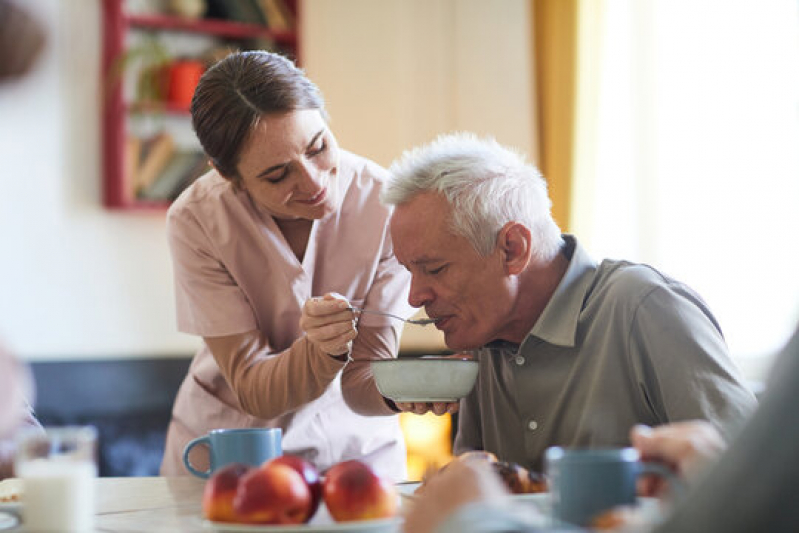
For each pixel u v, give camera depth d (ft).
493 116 13.70
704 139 12.30
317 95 5.91
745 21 12.01
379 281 6.73
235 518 3.54
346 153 6.86
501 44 13.67
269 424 6.73
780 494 2.25
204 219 6.49
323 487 3.68
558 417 5.47
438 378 5.12
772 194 11.76
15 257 11.91
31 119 11.97
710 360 4.86
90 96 12.25
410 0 13.76
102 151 12.31
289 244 6.63
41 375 11.44
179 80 12.39
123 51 12.22
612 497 3.15
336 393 6.89
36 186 12.01
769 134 11.80
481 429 6.06
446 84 13.80
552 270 5.46
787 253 11.62
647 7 12.67
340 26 13.50
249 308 6.54
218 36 12.89
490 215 5.18
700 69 12.35
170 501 4.86
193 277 6.55
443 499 3.13
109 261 12.37
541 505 3.63
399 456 7.24
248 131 5.69
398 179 5.35
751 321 11.84
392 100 13.67
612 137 12.85
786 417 2.27
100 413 11.64
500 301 5.32
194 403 7.07
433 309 5.36
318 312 5.71
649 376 5.09
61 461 3.77
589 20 12.67
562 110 12.65
